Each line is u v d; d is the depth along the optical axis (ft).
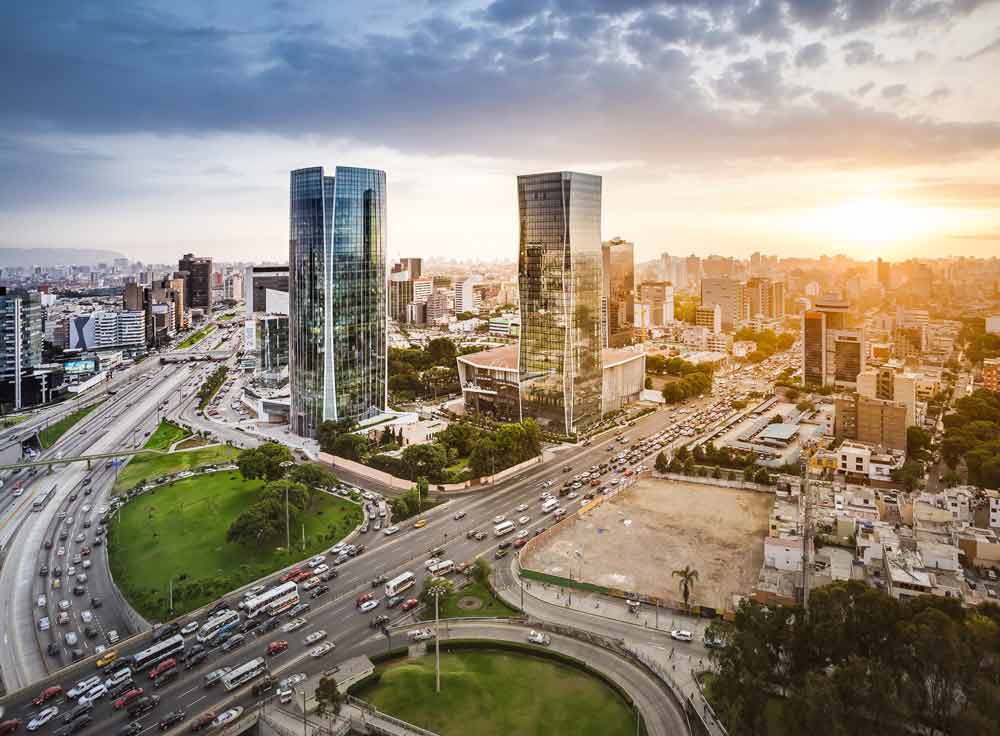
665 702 645.51
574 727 613.11
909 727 593.01
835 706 554.05
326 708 631.97
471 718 626.23
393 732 605.31
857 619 640.17
